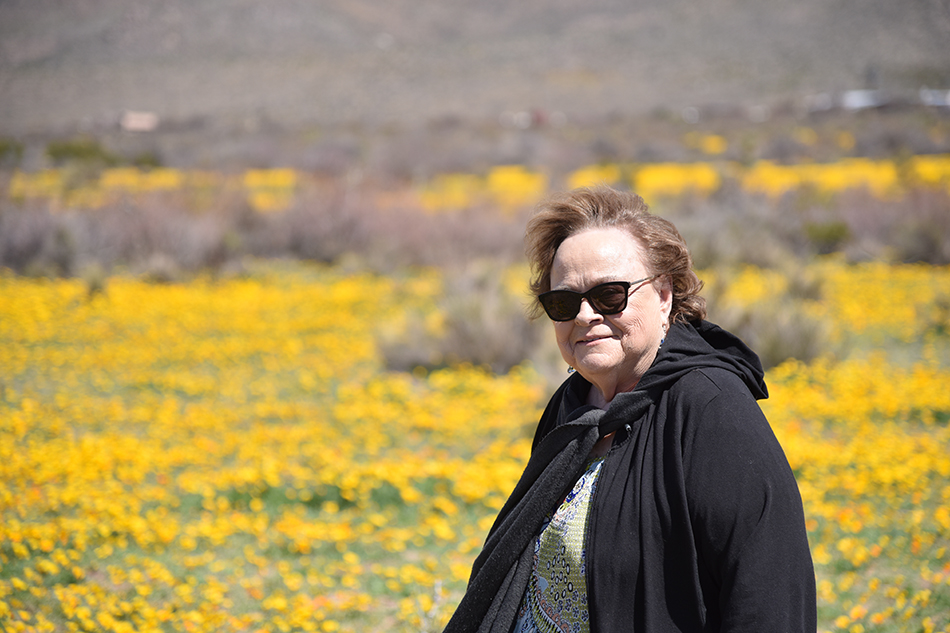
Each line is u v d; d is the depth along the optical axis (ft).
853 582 14.92
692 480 6.38
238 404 29.07
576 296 7.30
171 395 30.27
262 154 147.23
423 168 138.10
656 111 244.22
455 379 31.45
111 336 39.75
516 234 65.31
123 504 18.74
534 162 150.71
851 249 61.82
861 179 94.94
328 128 220.43
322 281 57.21
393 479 20.18
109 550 16.22
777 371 31.35
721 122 222.89
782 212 67.51
